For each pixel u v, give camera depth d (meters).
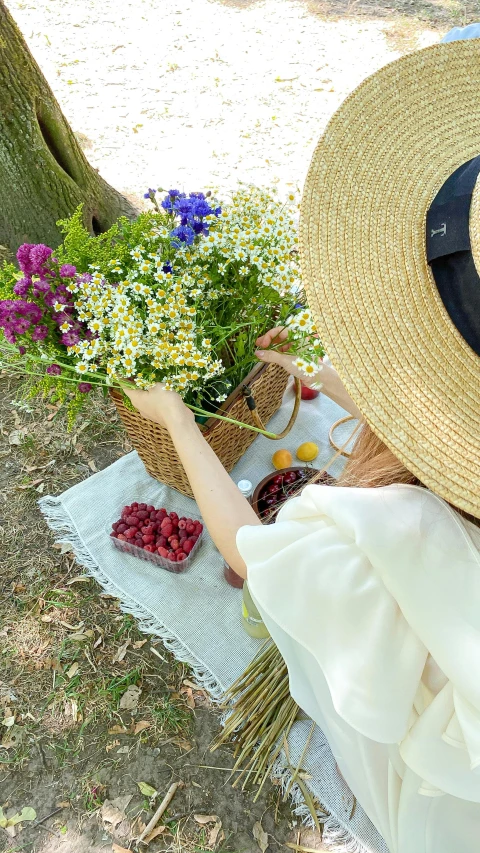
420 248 0.82
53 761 1.53
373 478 0.83
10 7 5.16
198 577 1.79
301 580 0.84
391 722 0.86
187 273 1.33
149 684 1.64
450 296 0.76
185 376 1.25
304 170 3.57
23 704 1.62
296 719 1.52
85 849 1.41
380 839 1.37
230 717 1.54
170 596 1.75
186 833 1.42
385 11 4.91
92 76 4.36
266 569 0.86
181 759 1.52
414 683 0.85
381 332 0.79
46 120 2.65
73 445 2.20
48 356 1.37
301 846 1.38
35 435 2.22
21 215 2.72
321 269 0.83
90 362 1.40
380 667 0.83
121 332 1.23
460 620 0.77
